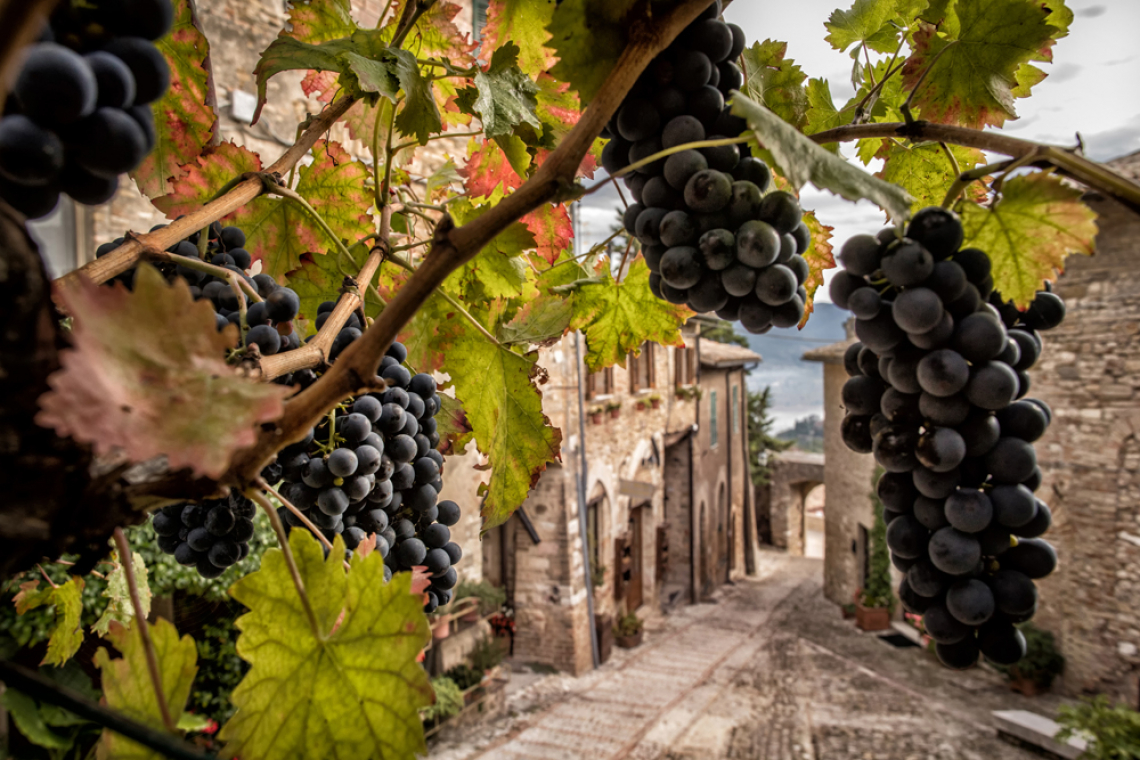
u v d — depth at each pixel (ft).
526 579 39.70
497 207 2.10
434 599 3.84
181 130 3.58
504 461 4.29
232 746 2.25
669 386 55.06
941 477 3.09
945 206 2.75
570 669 38.96
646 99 2.94
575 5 2.68
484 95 3.73
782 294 2.77
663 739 31.73
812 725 33.81
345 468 3.06
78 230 17.66
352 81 3.68
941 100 3.95
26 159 1.43
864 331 2.96
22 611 3.29
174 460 1.56
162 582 16.56
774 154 2.33
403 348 3.85
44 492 1.61
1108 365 31.99
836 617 53.67
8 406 1.55
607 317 4.98
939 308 2.65
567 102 4.45
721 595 61.82
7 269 1.51
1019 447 3.06
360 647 2.31
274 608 2.36
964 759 29.94
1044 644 34.68
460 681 30.94
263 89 3.64
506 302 4.68
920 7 4.23
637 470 49.93
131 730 1.58
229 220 4.28
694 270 2.85
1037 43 3.60
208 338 1.71
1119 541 31.83
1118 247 31.63
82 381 1.51
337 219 4.54
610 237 4.81
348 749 2.25
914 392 3.04
